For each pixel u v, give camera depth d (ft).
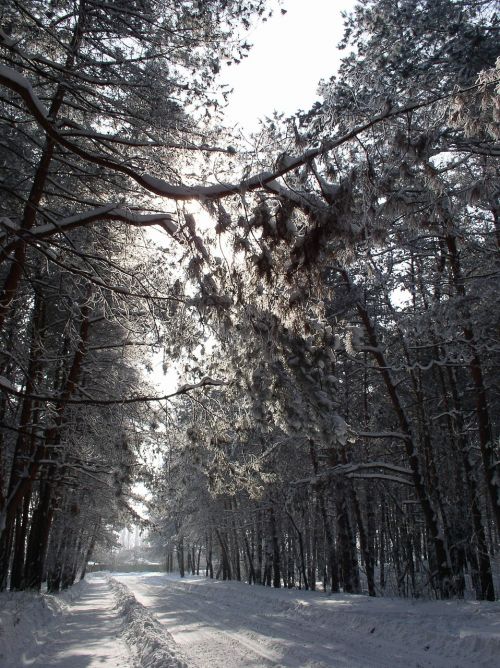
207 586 110.63
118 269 26.03
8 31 24.14
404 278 56.49
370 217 16.60
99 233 30.96
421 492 58.39
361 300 57.47
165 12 24.98
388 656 30.83
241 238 18.01
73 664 28.04
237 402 26.12
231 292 19.62
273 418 21.86
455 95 16.25
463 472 68.33
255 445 65.72
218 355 26.27
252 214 18.45
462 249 49.73
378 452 84.38
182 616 58.03
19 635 32.60
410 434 59.62
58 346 53.88
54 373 55.67
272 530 105.70
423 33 37.52
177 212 20.71
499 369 58.29
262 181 17.84
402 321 48.29
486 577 56.90
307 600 61.82
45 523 65.51
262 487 29.12
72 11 24.67
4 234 24.59
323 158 17.13
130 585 148.46
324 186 17.25
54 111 28.32
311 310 20.18
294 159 17.44
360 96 18.40
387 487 86.07
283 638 39.40
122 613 57.06
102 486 69.15
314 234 16.55
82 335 45.78
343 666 28.63
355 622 42.16
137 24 25.20
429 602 48.32
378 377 84.43
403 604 49.47
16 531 70.95
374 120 16.63
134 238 30.89
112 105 25.90
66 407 46.62
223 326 20.54
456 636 31.81
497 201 42.70
